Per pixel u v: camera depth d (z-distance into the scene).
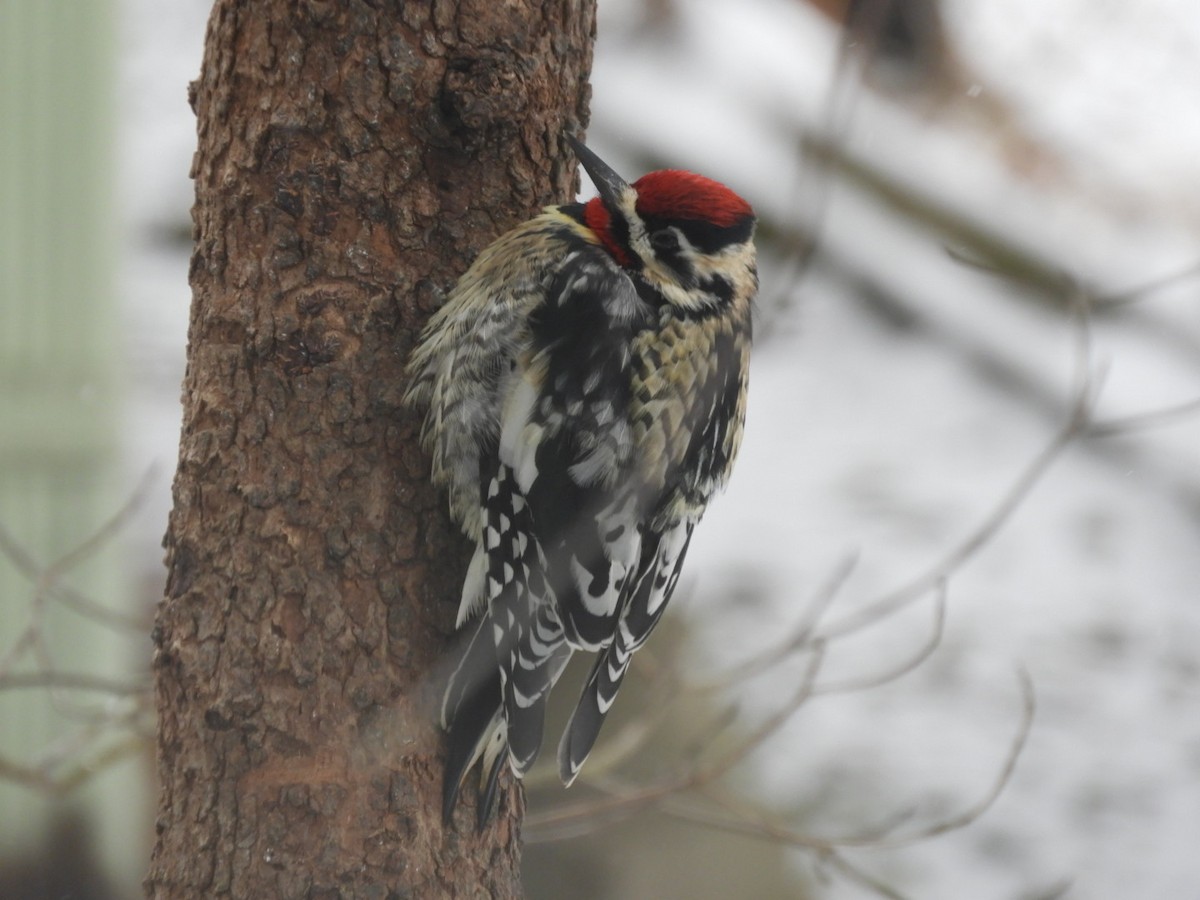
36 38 11.06
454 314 6.07
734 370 6.86
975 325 13.66
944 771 11.91
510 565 6.04
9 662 7.82
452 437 6.06
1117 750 11.95
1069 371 13.56
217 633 5.79
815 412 14.04
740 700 9.35
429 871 5.84
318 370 5.91
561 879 10.97
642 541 6.43
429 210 6.11
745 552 13.09
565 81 6.49
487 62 6.02
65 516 10.73
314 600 5.82
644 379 6.43
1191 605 12.59
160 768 5.89
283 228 5.92
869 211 13.62
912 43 14.45
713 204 6.73
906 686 12.38
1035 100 14.52
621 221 6.58
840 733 12.08
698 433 6.63
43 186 11.03
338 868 5.68
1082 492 13.45
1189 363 13.45
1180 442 13.31
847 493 13.41
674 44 13.12
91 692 10.48
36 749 10.34
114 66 11.48
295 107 5.92
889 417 13.89
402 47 5.99
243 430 5.88
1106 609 12.83
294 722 5.74
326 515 5.88
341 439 5.92
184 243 12.57
